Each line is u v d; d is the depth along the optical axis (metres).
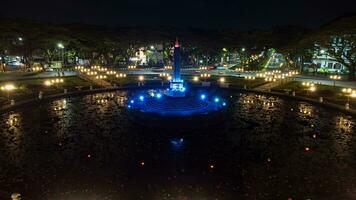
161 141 26.91
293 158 22.69
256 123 33.56
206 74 76.94
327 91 50.06
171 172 20.14
